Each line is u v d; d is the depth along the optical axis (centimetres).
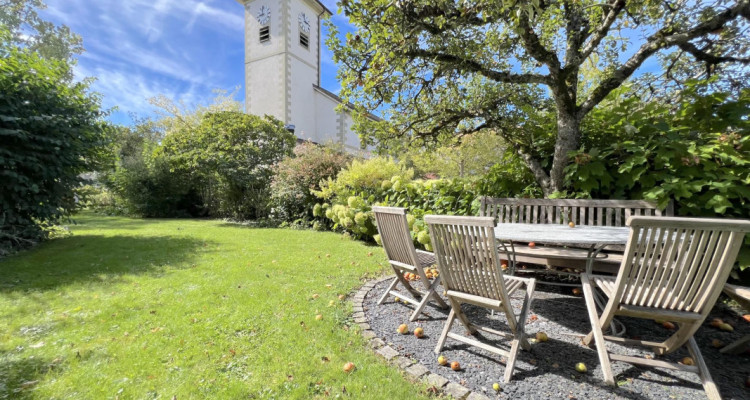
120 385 185
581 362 212
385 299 327
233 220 1128
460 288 225
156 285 360
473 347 233
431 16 334
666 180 333
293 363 207
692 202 321
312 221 883
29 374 194
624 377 194
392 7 315
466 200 509
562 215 385
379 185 713
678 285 173
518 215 421
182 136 1154
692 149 323
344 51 381
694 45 441
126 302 309
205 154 1034
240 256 509
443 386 185
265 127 1150
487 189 503
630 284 182
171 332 249
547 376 196
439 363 211
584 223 371
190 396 176
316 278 393
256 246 596
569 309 302
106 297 322
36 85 536
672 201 326
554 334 252
